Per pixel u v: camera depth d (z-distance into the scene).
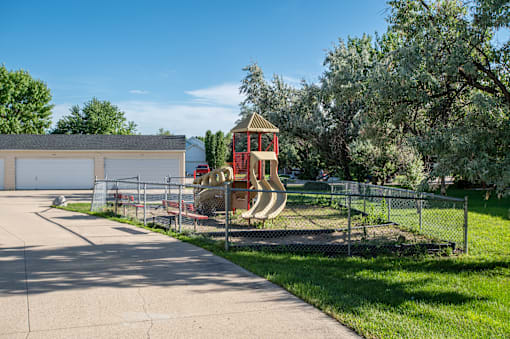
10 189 28.69
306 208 15.04
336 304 4.60
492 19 7.58
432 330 3.98
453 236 9.34
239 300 4.75
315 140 21.05
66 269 6.06
